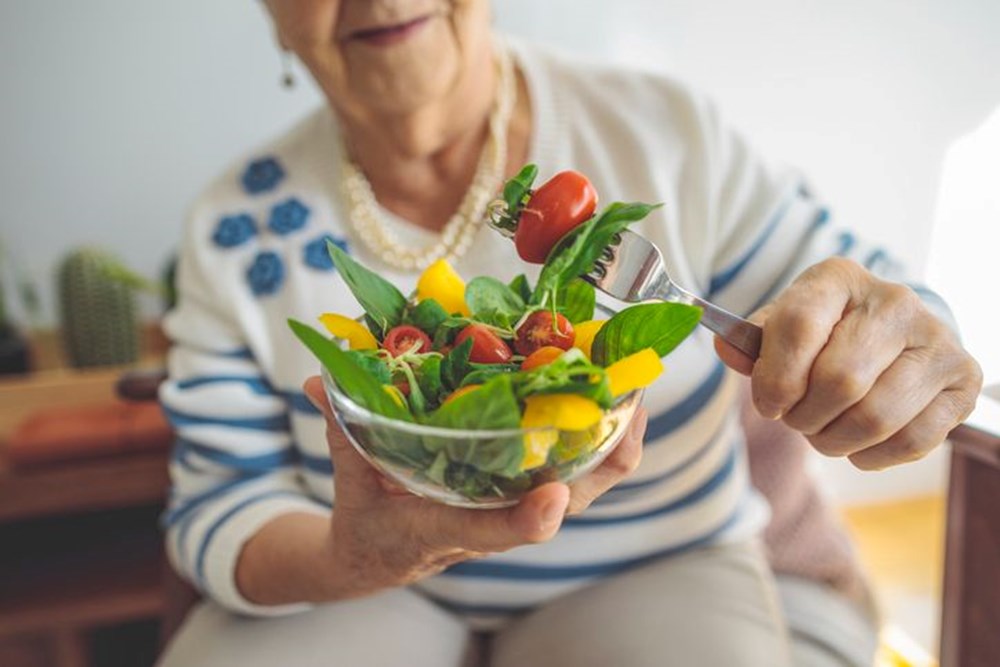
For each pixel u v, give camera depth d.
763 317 0.55
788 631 0.97
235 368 0.91
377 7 0.72
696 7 1.46
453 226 0.88
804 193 0.91
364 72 0.76
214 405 0.89
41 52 1.38
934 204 1.50
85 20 1.38
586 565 0.88
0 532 1.35
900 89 1.50
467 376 0.45
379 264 0.90
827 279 0.54
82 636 1.24
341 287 0.89
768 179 0.88
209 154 1.48
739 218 0.88
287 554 0.75
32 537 1.36
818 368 0.51
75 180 1.45
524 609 0.90
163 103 1.44
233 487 0.88
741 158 0.89
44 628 1.20
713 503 0.90
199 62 1.43
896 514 1.77
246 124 1.48
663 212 0.86
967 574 0.82
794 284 0.55
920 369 0.51
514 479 0.44
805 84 1.50
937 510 1.77
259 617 0.83
